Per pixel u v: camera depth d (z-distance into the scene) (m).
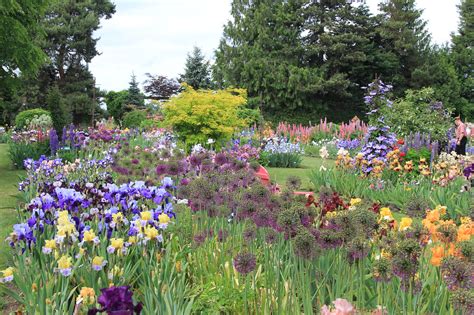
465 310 2.48
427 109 18.36
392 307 2.91
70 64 42.09
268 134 20.36
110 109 38.59
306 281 3.00
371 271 3.52
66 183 6.50
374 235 4.00
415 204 3.53
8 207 8.22
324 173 10.80
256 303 3.42
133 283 3.78
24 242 4.04
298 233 2.99
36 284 3.43
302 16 39.03
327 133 24.09
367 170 10.20
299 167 16.30
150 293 3.24
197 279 4.04
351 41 37.47
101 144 12.74
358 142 19.25
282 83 37.19
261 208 3.47
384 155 10.78
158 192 4.76
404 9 39.62
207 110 11.84
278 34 39.00
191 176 6.54
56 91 17.47
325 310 2.00
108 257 3.79
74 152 12.58
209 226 4.75
